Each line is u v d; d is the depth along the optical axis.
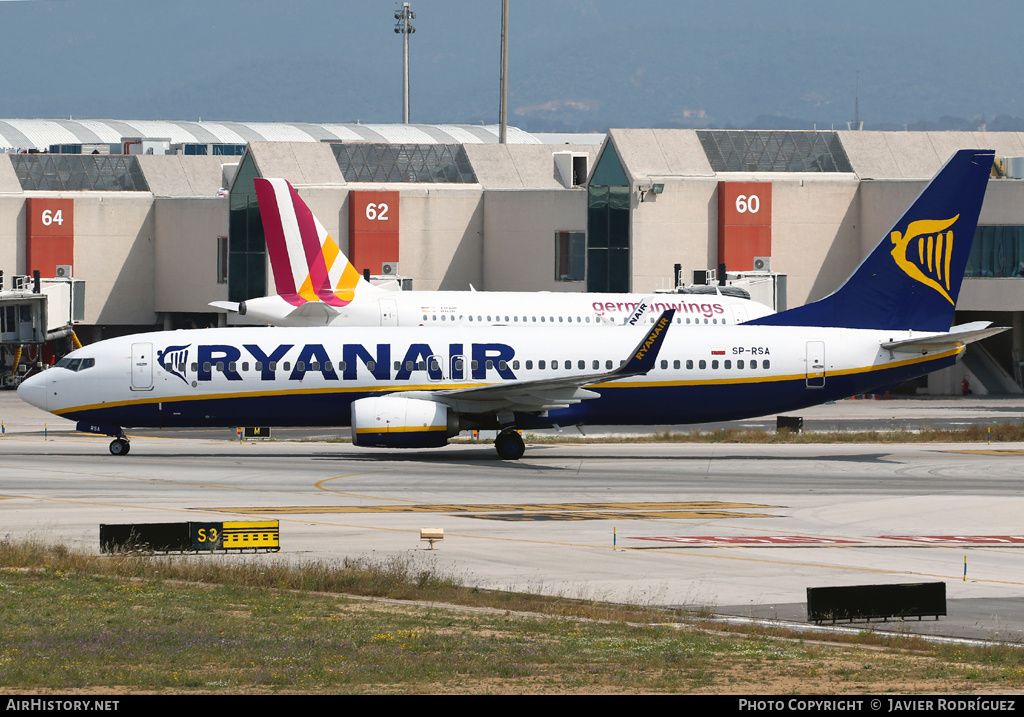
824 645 96.31
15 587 112.94
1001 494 189.25
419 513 163.88
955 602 114.75
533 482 198.38
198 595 111.75
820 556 136.12
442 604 109.94
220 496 178.38
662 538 146.38
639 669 86.06
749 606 111.44
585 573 124.94
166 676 82.31
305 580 116.88
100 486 187.50
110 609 104.44
